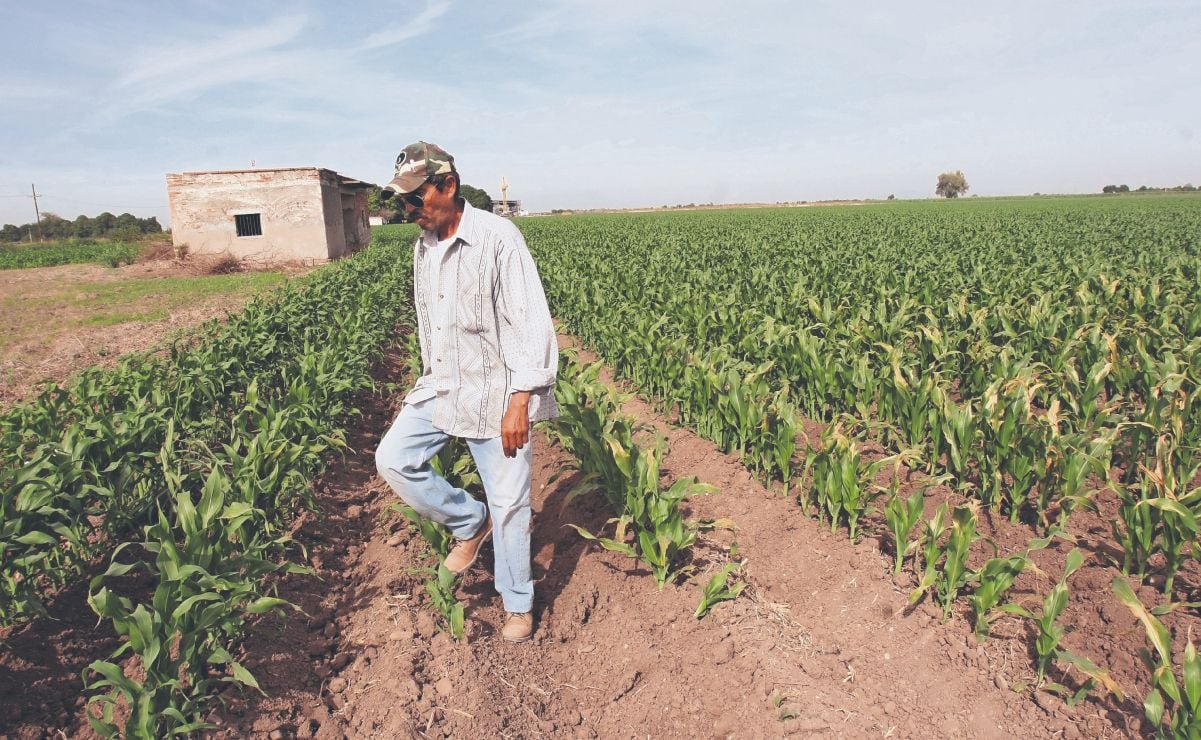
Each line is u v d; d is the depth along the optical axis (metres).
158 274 23.98
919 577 3.95
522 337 3.14
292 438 5.00
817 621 3.71
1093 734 2.92
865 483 4.39
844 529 4.54
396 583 4.07
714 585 3.71
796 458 5.56
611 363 9.09
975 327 7.64
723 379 5.81
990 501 4.75
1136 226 28.08
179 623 2.81
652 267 14.77
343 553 4.55
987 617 3.61
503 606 3.85
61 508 3.86
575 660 3.59
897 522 3.94
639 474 4.03
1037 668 3.29
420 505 3.48
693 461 5.83
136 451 4.59
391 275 15.15
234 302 16.61
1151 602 3.73
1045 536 4.45
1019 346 7.23
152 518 4.51
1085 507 4.11
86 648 3.55
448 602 3.64
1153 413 4.72
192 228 24.88
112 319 14.35
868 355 6.66
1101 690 3.14
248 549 3.50
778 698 3.18
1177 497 3.72
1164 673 2.62
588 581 4.12
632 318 9.05
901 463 5.57
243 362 6.95
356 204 35.00
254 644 3.40
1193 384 5.30
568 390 5.25
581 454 4.83
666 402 6.97
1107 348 6.13
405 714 3.08
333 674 3.39
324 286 12.47
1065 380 5.66
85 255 35.19
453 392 3.24
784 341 6.95
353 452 6.09
